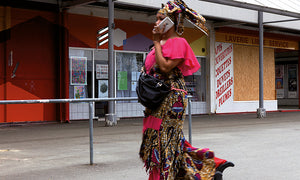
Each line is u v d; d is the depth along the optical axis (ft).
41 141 28.30
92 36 48.32
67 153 22.52
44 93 44.93
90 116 18.74
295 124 42.04
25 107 43.65
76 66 47.29
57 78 45.78
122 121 46.68
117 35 50.72
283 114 60.90
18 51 42.91
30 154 22.30
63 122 45.50
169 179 10.14
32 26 43.75
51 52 45.32
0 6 41.52
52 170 17.57
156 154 10.16
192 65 10.44
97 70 49.11
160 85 10.09
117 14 50.60
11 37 42.37
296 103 98.99
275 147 24.40
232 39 63.31
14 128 39.19
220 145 25.22
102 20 49.14
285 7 49.19
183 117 10.53
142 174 16.62
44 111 45.06
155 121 10.25
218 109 61.72
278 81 102.37
